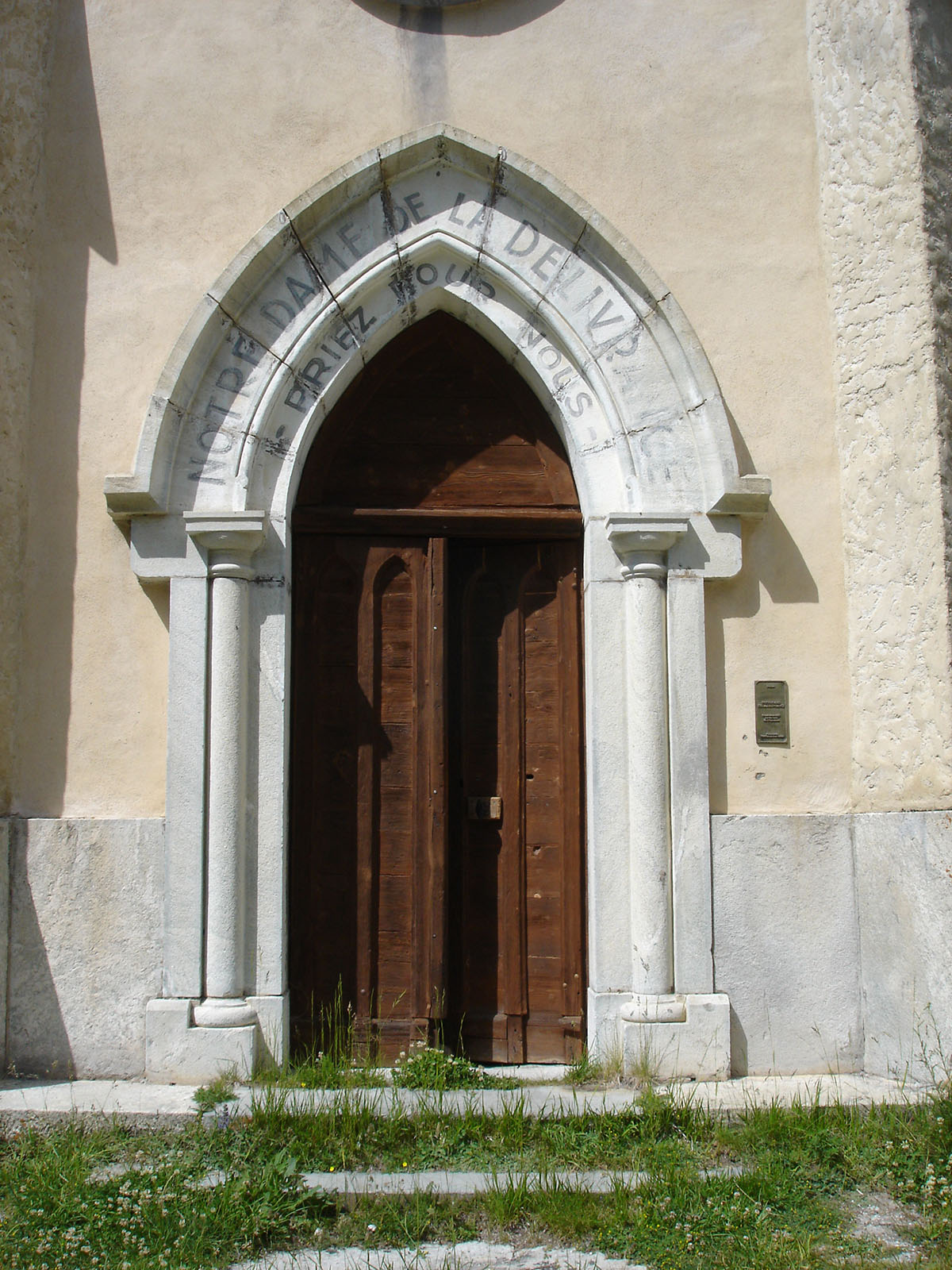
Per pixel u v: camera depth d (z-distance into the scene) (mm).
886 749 4742
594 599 4961
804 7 5340
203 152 5160
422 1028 5008
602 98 5242
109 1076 4625
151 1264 3195
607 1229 3465
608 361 5051
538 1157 3914
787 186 5234
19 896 4727
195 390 4945
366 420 5375
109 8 5242
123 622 4914
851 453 5016
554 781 5262
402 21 5250
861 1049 4734
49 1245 3271
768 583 5008
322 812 5137
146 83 5199
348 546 5285
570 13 5281
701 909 4738
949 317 4711
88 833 4758
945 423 4605
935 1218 3467
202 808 4711
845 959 4781
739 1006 4719
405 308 5152
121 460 5004
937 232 4746
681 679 4855
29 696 4883
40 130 5156
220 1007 4574
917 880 4449
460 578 5422
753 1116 4145
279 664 4859
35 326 5074
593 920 4793
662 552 4922
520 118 5215
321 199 4969
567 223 5090
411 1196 3645
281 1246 3436
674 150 5227
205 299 4883
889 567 4781
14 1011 4668
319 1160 3857
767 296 5168
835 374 5121
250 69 5207
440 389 5410
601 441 5078
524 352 5133
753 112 5266
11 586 4875
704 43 5297
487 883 5258
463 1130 4059
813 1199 3652
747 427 5094
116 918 4711
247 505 4883
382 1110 4160
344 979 5039
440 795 5121
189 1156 3902
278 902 4723
